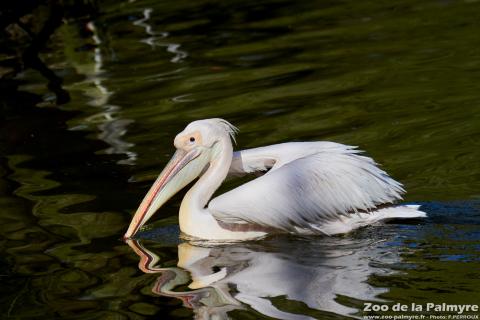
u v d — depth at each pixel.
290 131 14.08
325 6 22.89
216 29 21.39
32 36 22.20
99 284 9.27
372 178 10.34
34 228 11.19
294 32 20.42
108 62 19.33
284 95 15.98
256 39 20.12
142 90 17.05
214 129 11.15
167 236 10.83
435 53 17.50
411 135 13.41
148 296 8.84
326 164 10.43
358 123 14.17
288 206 10.27
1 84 18.50
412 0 22.33
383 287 8.55
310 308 8.21
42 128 15.45
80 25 22.88
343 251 9.73
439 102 14.76
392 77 16.36
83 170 13.24
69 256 10.19
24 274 9.73
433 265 8.95
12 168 13.66
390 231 10.09
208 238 10.66
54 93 17.47
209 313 8.28
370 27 20.09
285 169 10.51
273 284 8.90
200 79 17.41
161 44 20.39
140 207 10.98
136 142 14.26
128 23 22.73
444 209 10.55
